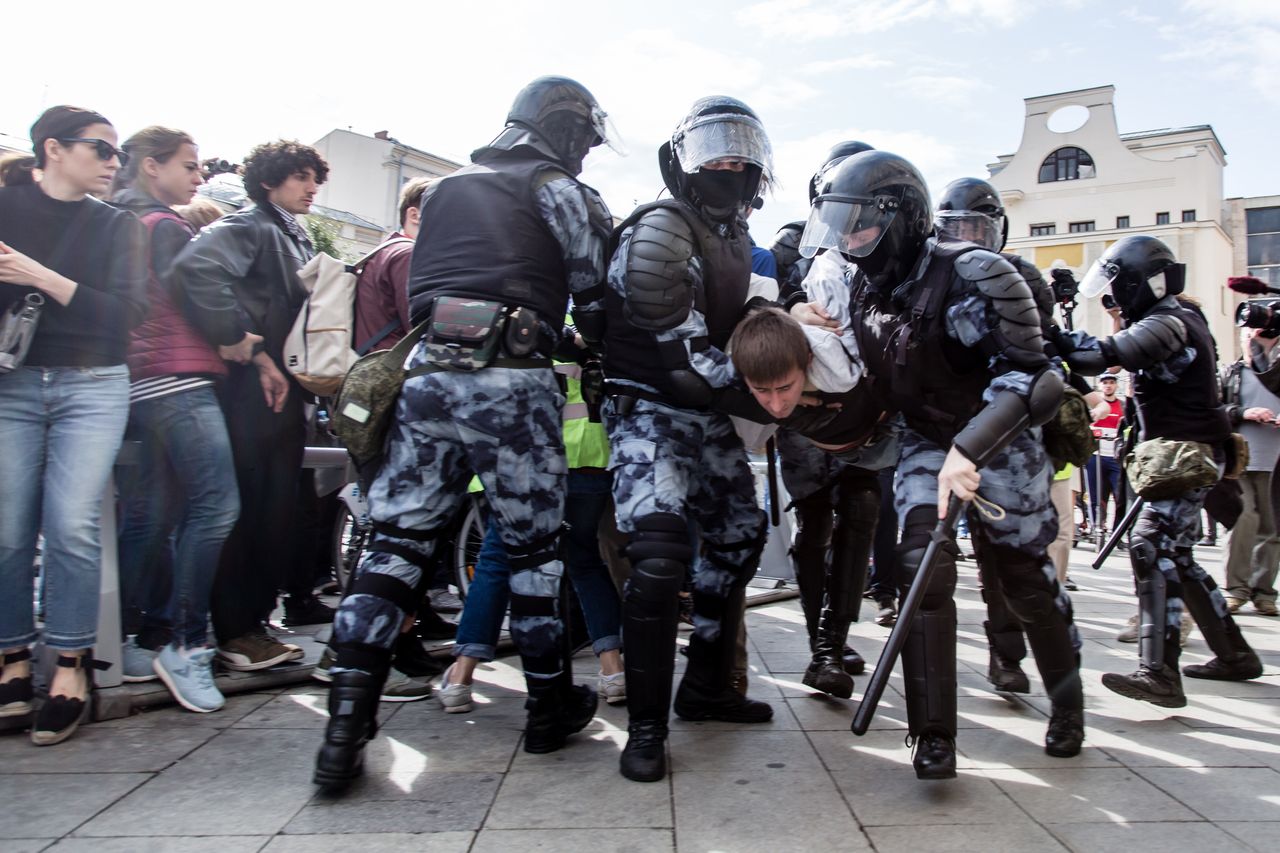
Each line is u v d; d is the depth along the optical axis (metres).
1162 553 3.13
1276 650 4.17
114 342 2.67
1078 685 2.55
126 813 2.05
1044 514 2.45
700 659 2.88
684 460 2.56
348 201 30.81
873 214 2.27
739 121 2.47
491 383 2.34
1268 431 5.18
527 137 2.54
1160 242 3.33
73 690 2.56
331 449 4.06
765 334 2.31
